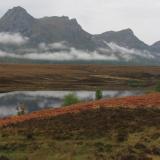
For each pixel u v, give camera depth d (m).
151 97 41.28
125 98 41.94
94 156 20.62
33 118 33.78
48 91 127.31
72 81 174.62
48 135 25.94
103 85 158.75
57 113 35.06
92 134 25.27
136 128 26.25
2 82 151.62
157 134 24.42
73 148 22.41
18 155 21.95
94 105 37.59
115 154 20.59
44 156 21.39
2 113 65.88
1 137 26.77
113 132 25.33
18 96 105.06
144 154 20.36
